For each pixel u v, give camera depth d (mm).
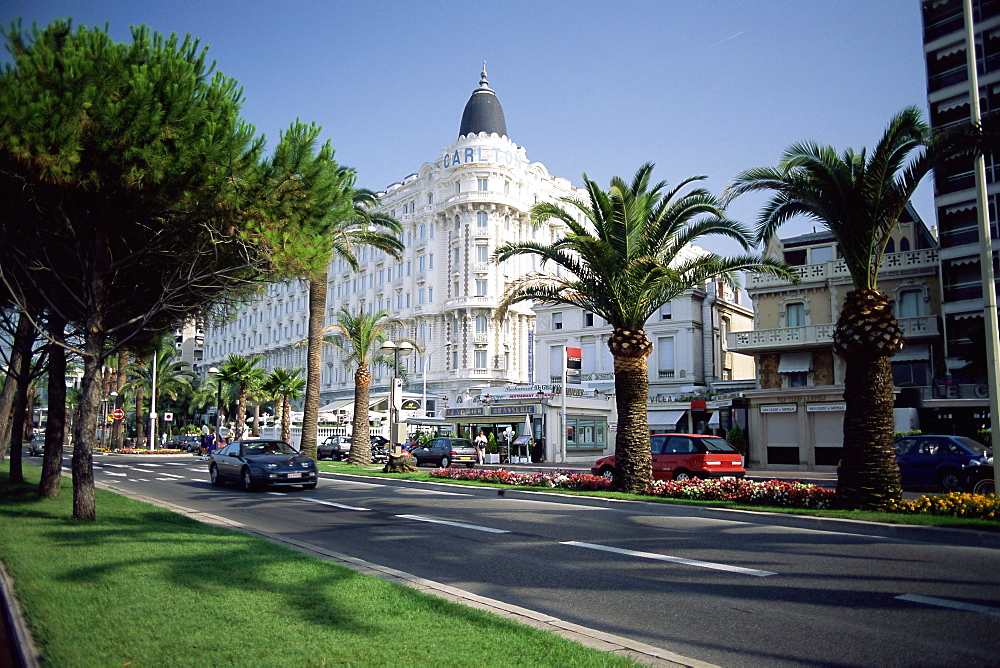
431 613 5883
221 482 22328
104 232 12258
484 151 71750
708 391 49094
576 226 17047
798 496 13594
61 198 11359
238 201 11805
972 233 34281
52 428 15797
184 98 11258
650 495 15969
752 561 8883
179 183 11328
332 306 89312
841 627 6043
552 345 57812
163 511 13438
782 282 39500
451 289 72250
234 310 15773
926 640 5676
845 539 10523
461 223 71750
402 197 79750
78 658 4652
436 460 34688
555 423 43438
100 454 55031
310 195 12703
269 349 99688
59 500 15000
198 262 13617
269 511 15016
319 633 5250
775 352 39188
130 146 10688
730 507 13672
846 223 13719
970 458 18266
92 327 12312
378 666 4523
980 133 12539
